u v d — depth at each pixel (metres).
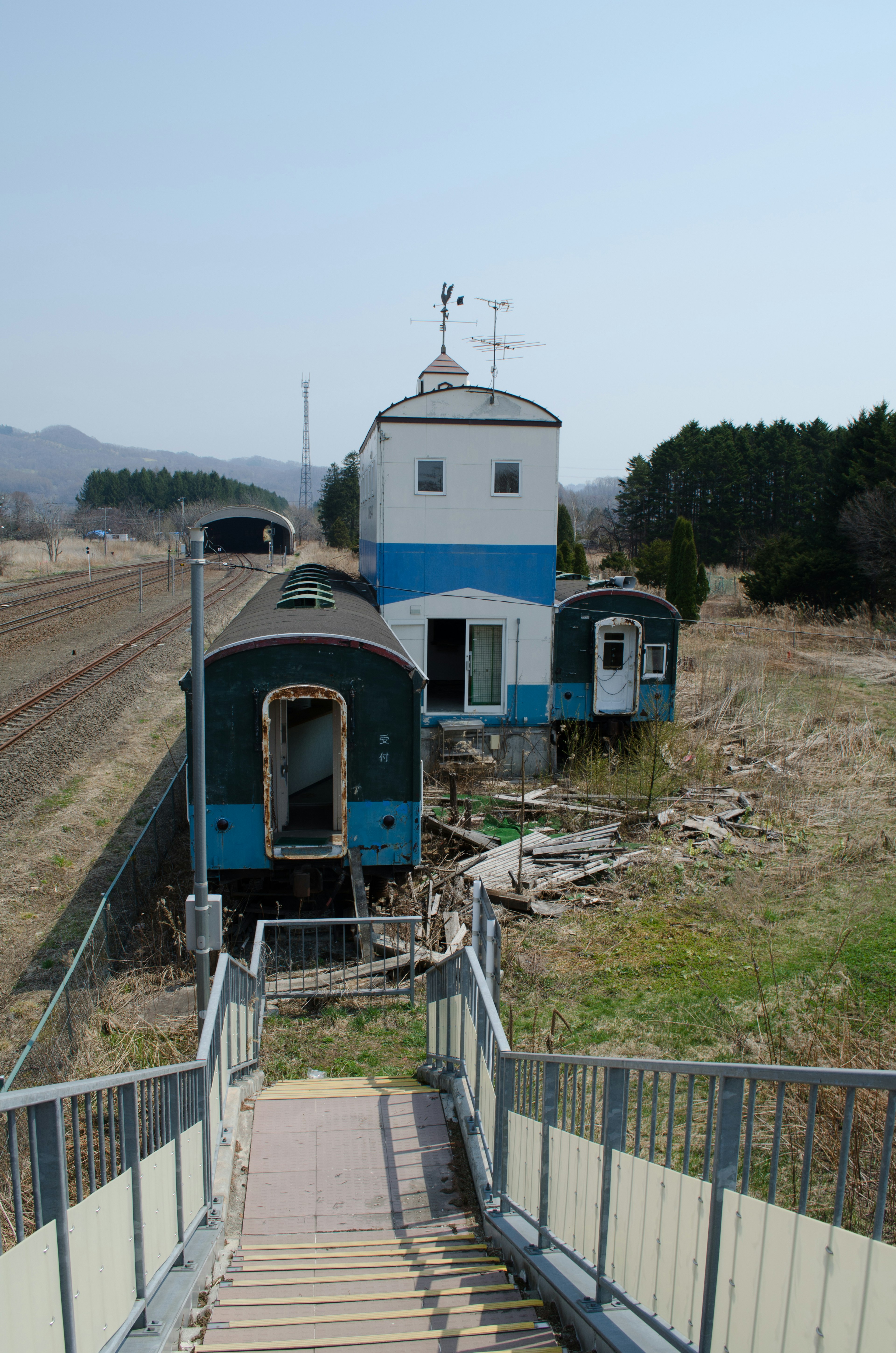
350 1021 10.21
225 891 12.77
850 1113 2.61
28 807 16.53
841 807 16.22
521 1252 5.30
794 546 41.22
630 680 20.03
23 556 58.28
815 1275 2.63
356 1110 7.81
